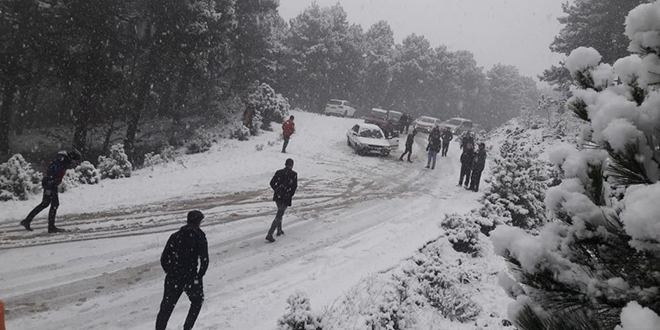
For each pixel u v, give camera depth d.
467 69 79.81
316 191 14.53
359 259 8.88
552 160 2.19
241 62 34.62
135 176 14.52
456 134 37.41
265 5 34.19
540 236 2.08
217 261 8.24
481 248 10.88
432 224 11.85
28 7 21.52
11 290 6.37
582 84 2.09
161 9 21.58
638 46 1.92
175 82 32.62
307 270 8.14
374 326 6.00
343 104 42.50
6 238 8.30
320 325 5.13
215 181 14.56
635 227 1.55
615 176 1.83
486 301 8.49
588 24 27.31
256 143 22.73
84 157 22.69
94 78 21.48
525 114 33.25
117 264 7.65
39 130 33.06
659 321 1.45
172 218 10.45
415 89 69.81
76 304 6.19
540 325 2.00
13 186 10.73
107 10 21.58
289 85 53.72
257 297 6.90
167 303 5.23
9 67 22.94
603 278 1.92
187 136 27.88
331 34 54.03
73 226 9.35
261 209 11.91
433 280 8.33
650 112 1.72
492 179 13.30
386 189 15.75
